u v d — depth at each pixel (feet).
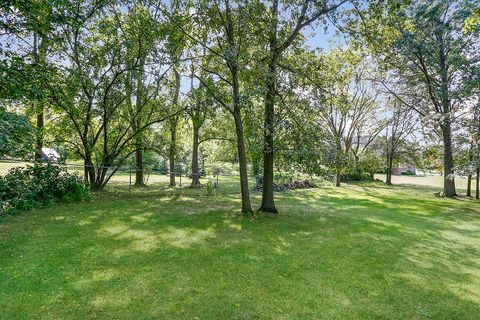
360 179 102.06
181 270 16.26
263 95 29.07
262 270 16.78
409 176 150.71
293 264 17.90
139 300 12.79
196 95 36.32
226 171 106.01
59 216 27.48
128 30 41.04
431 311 12.99
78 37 40.40
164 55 37.11
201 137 66.95
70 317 11.32
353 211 38.78
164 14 33.94
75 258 17.28
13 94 26.89
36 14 27.71
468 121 51.31
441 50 54.44
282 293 14.06
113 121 50.44
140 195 45.09
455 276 17.10
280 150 31.37
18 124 27.89
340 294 14.24
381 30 34.55
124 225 25.44
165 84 47.50
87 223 25.45
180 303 12.68
